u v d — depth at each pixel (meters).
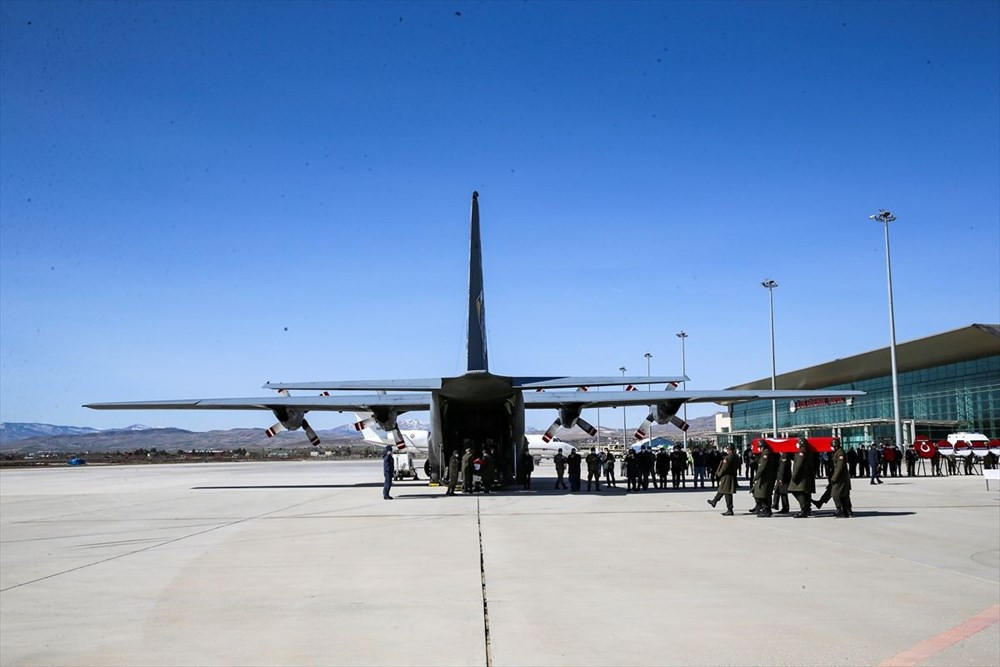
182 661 6.63
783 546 13.01
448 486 26.08
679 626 7.61
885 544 13.18
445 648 6.95
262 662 6.58
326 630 7.64
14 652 6.94
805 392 26.94
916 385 57.38
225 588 9.87
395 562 11.73
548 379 23.16
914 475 37.53
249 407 27.89
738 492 26.64
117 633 7.61
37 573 11.19
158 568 11.52
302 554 12.72
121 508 22.72
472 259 23.98
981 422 49.91
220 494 28.67
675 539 14.01
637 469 28.50
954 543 13.24
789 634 7.27
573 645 6.99
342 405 27.36
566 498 24.28
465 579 10.26
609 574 10.48
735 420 92.69
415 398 27.11
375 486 33.16
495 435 28.42
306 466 72.62
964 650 6.70
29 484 38.94
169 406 27.98
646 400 27.17
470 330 23.83
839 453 17.45
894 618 7.86
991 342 46.47
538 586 9.72
